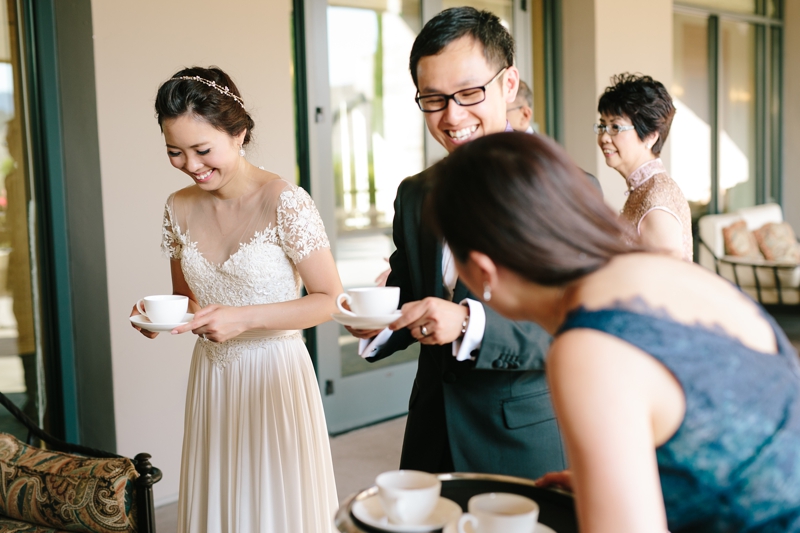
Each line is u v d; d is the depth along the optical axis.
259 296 1.93
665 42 5.43
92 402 3.01
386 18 4.09
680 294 0.84
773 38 7.29
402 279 1.62
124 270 2.93
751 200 7.21
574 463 0.76
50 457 1.96
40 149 2.93
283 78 3.36
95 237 2.90
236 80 3.20
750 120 7.11
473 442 1.41
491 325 1.27
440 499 0.96
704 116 6.51
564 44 5.03
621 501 0.72
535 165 0.85
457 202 0.86
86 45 2.82
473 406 1.41
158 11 2.95
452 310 1.28
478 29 1.42
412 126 4.29
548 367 0.80
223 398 1.94
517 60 4.86
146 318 1.77
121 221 2.91
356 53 3.96
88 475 1.83
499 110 1.47
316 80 3.77
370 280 4.13
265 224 1.91
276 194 1.90
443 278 1.47
